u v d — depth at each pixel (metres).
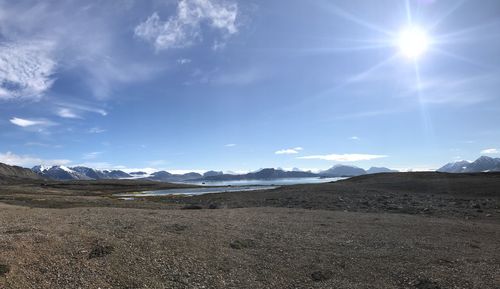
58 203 67.62
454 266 19.33
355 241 24.33
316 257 20.73
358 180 116.38
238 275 17.97
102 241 21.08
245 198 73.62
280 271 18.64
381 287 16.83
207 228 26.89
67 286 15.59
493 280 17.39
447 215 40.03
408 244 23.70
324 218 34.50
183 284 16.70
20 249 18.58
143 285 16.36
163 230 25.33
